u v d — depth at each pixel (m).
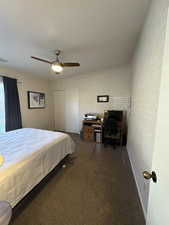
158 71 1.08
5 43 2.14
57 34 1.95
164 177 0.58
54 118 5.20
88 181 1.93
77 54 2.73
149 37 1.44
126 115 3.78
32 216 1.33
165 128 0.60
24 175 1.36
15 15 1.50
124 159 2.69
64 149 2.34
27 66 3.27
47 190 1.72
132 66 2.99
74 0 1.33
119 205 1.49
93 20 1.66
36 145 1.87
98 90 4.15
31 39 2.05
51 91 5.03
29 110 3.95
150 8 1.39
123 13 1.56
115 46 2.44
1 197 1.09
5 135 2.41
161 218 0.58
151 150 1.22
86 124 4.01
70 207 1.45
